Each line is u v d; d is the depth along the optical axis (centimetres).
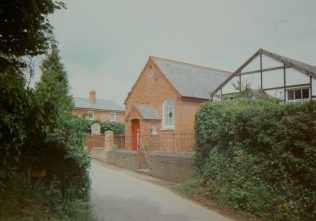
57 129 900
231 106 1424
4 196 799
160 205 1243
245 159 1280
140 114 2795
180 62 3322
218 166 1375
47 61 2636
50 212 874
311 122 1140
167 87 2867
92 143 2712
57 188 944
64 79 2686
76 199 977
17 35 906
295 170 1148
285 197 1132
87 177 1034
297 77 2105
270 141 1210
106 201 1273
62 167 961
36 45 959
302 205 1099
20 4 837
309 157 1119
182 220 1073
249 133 1315
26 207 820
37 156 920
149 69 3047
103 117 4884
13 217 771
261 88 2255
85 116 1061
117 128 3675
